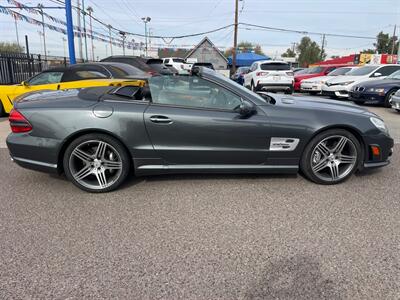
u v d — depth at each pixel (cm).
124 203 353
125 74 792
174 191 383
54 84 754
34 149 366
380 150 401
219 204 350
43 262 251
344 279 234
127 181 412
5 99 830
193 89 378
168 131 366
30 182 411
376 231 298
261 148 380
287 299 215
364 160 403
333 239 285
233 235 291
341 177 399
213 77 378
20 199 362
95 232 295
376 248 271
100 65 786
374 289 224
